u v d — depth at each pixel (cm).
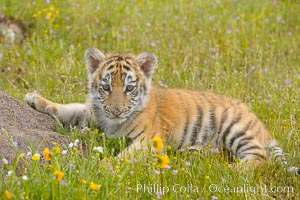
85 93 1480
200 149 1178
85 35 1856
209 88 1562
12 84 1512
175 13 2091
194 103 1302
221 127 1294
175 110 1281
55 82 1523
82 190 923
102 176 988
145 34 1875
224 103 1319
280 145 1272
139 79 1238
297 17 2141
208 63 1702
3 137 1066
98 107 1248
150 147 1065
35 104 1256
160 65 1666
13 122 1150
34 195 916
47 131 1170
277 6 2208
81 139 1175
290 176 1131
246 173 1105
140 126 1228
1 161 1003
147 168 1045
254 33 1933
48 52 1703
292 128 1297
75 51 1748
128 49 1759
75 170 977
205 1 2189
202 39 1881
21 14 1900
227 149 1295
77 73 1582
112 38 1855
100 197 938
